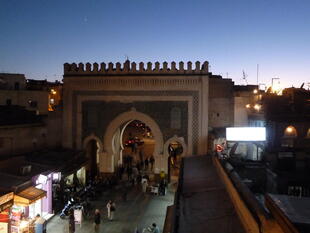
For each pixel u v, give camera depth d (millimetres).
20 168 17469
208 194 12141
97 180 25641
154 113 26938
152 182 26703
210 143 26875
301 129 25672
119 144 29250
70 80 27906
